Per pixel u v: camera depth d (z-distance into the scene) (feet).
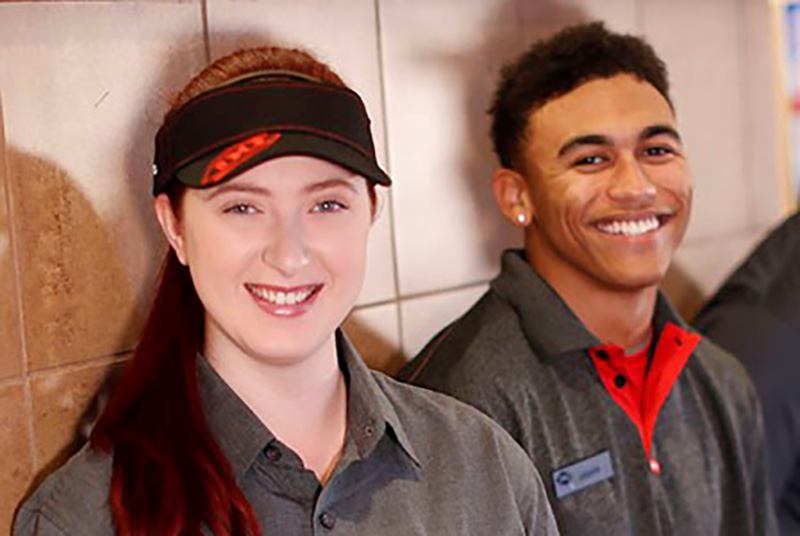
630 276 4.36
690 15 6.57
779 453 5.49
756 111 7.19
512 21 5.45
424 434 3.43
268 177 3.01
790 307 5.69
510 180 4.65
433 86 5.08
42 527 3.09
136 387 3.27
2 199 3.49
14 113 3.53
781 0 7.31
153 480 3.05
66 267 3.68
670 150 4.44
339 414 3.35
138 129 3.90
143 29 3.91
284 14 4.41
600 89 4.37
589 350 4.35
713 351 4.90
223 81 3.21
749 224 7.22
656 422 4.46
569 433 4.26
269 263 3.03
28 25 3.57
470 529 3.33
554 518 3.84
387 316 4.92
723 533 4.68
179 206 3.14
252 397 3.22
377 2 4.80
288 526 3.12
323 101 3.08
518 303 4.42
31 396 3.59
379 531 3.18
